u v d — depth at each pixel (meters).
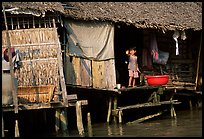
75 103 13.20
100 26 15.91
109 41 16.06
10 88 12.65
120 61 18.95
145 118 15.95
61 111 13.87
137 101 18.08
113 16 16.08
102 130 14.22
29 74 13.76
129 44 18.92
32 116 15.04
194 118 16.52
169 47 19.50
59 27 15.40
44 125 15.04
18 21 14.30
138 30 18.78
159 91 16.52
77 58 15.52
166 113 17.89
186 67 19.88
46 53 14.01
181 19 18.36
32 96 13.37
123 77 18.83
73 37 15.48
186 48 20.03
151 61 18.62
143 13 17.56
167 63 19.30
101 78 15.96
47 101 13.41
